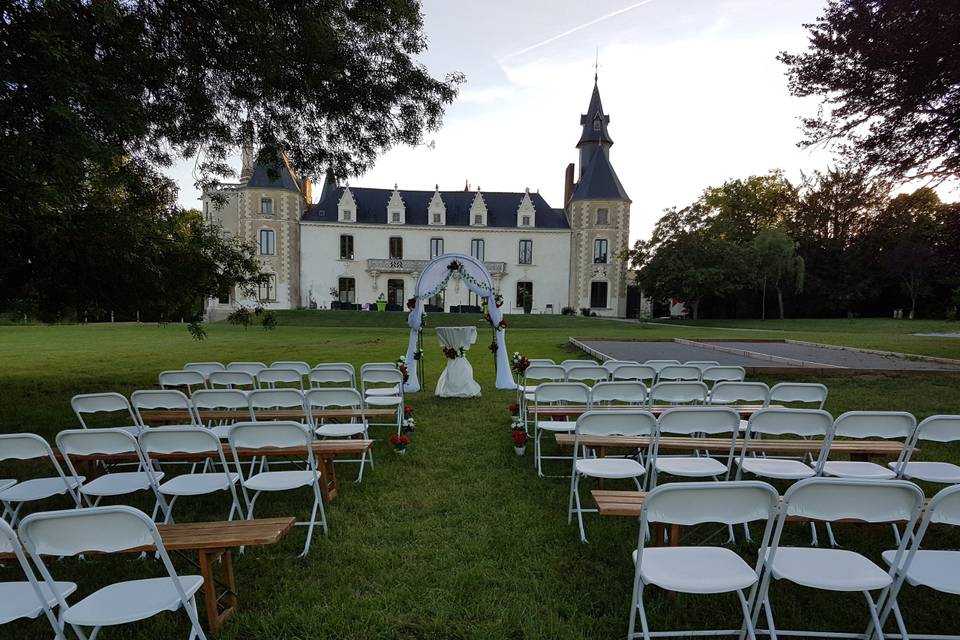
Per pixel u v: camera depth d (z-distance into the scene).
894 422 3.77
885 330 28.86
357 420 6.24
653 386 5.09
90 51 5.45
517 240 46.06
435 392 9.22
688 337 21.61
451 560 3.27
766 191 46.56
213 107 7.73
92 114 4.95
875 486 2.26
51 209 7.09
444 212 45.75
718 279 37.19
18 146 4.30
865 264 37.84
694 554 2.55
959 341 19.06
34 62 4.50
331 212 45.66
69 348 17.75
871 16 9.80
